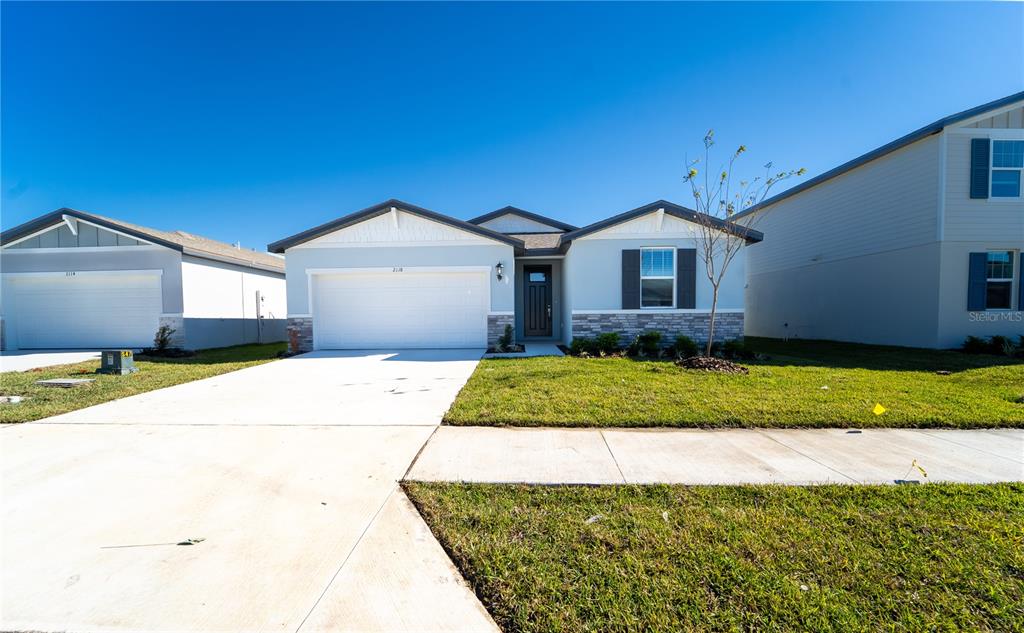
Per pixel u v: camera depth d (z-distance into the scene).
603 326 11.33
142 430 4.66
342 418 5.11
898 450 3.98
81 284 13.41
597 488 3.22
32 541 2.55
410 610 2.02
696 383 6.68
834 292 14.16
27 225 13.01
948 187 10.70
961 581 2.15
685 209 10.91
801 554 2.38
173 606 2.04
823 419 4.79
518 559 2.37
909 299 11.58
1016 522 2.69
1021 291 10.84
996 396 5.81
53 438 4.39
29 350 13.14
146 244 13.11
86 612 2.00
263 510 2.93
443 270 11.90
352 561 2.38
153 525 2.74
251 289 16.39
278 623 1.94
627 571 2.26
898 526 2.66
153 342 13.21
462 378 7.57
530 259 13.96
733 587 2.13
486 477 3.43
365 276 12.10
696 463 3.69
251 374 8.23
